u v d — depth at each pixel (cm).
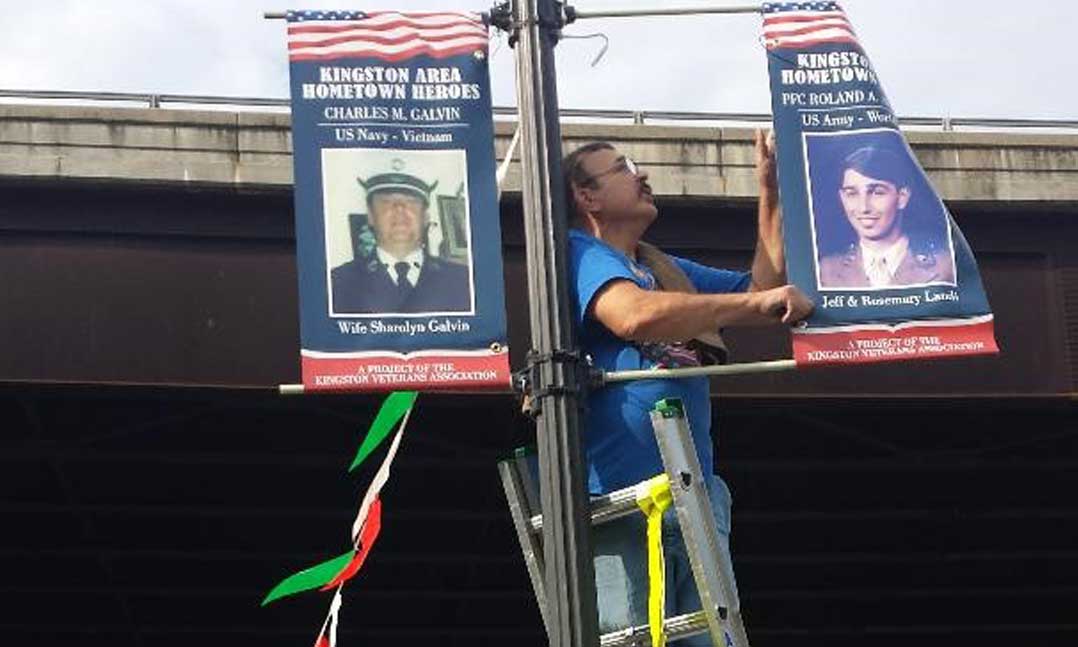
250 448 2805
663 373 800
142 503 3031
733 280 978
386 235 902
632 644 770
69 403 2530
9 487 2950
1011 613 3959
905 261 947
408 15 938
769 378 2327
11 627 3725
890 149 967
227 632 3822
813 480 3138
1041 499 3291
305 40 921
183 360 2244
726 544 842
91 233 2242
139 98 2241
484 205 910
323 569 980
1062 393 2342
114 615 3706
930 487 3200
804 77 977
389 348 886
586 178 872
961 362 2347
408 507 3120
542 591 809
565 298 793
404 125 916
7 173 2195
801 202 955
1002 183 2333
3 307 2220
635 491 762
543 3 842
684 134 2303
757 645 4009
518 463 827
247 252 2269
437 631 3841
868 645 4050
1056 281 2355
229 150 2247
